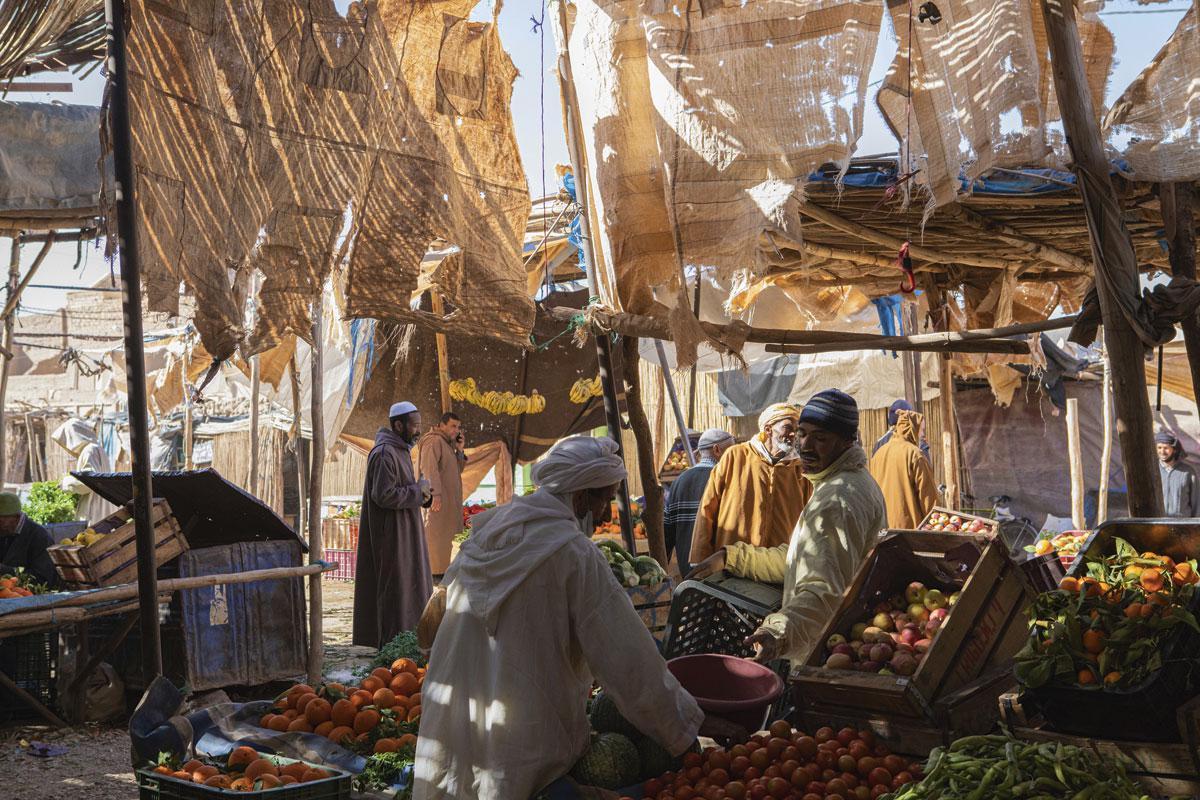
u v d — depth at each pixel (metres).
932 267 6.69
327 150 5.39
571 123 5.73
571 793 3.15
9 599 6.19
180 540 7.13
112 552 6.86
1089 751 2.94
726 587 4.70
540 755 3.13
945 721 3.33
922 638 3.65
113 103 4.39
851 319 10.20
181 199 4.82
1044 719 3.21
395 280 5.63
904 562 4.00
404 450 8.61
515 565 3.21
